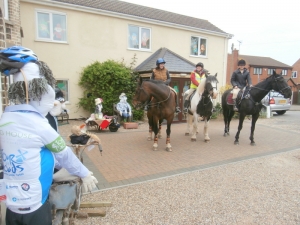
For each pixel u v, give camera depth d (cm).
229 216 320
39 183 164
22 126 158
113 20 1209
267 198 371
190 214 323
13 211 166
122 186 410
